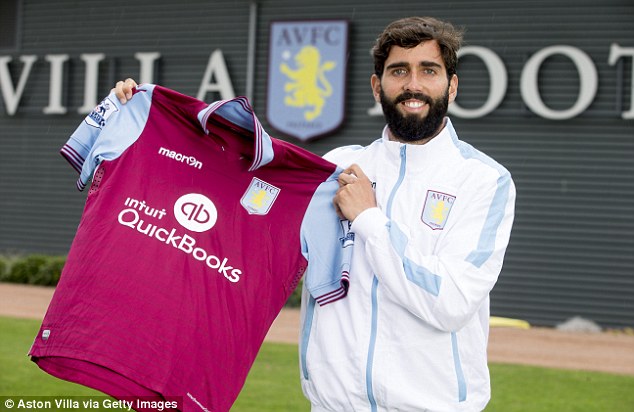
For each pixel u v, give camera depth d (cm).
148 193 287
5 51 1455
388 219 260
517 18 1163
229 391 274
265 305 281
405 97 266
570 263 1132
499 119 1166
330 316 272
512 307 1152
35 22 1442
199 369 272
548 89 1144
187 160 294
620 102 1112
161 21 1365
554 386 655
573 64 1134
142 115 297
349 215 267
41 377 595
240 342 277
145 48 1374
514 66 1163
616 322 1110
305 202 290
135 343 269
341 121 1239
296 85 1262
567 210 1135
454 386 260
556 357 835
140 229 281
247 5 1312
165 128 296
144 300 273
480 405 267
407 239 257
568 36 1141
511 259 1155
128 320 271
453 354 261
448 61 270
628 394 630
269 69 1277
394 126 272
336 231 284
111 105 298
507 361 787
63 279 276
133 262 277
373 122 1240
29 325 836
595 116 1125
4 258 1356
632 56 1106
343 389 262
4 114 1445
